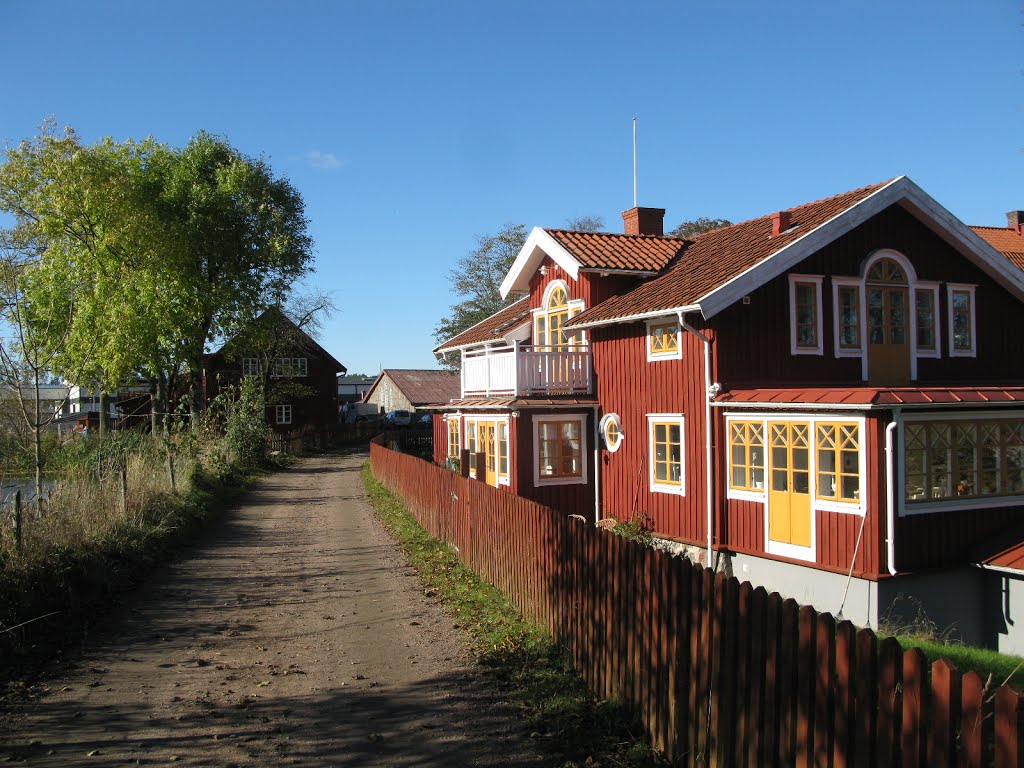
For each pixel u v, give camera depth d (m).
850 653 3.97
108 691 6.97
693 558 14.56
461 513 13.05
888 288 15.12
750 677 4.73
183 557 13.58
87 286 31.22
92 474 15.07
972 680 3.30
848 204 14.48
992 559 11.55
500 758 5.60
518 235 51.19
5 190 28.95
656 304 14.91
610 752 5.70
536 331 21.17
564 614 7.89
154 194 36.47
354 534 16.42
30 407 17.11
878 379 14.96
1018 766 3.15
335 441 53.22
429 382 71.44
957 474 11.88
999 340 16.34
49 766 5.43
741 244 16.41
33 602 8.59
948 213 15.14
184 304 36.19
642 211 22.08
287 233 43.56
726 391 13.83
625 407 16.88
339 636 8.81
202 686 7.13
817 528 12.08
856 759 3.89
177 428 28.62
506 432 18.42
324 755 5.65
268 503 22.25
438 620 9.48
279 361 52.25
